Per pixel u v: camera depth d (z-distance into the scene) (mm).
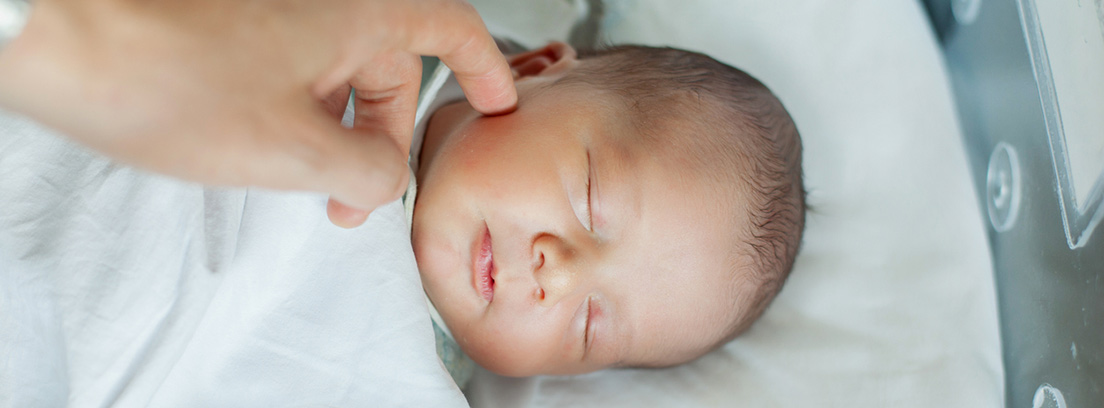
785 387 378
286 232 308
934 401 367
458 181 334
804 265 397
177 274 295
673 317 352
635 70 364
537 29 412
